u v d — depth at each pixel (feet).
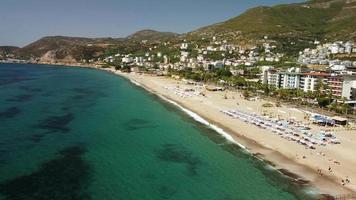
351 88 630.33
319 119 447.83
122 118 476.13
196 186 254.68
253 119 456.04
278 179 266.98
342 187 252.62
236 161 306.35
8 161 283.38
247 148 341.82
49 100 602.44
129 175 270.67
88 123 436.35
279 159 309.63
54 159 295.69
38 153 307.99
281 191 246.88
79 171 272.72
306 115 498.28
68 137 366.22
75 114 488.02
